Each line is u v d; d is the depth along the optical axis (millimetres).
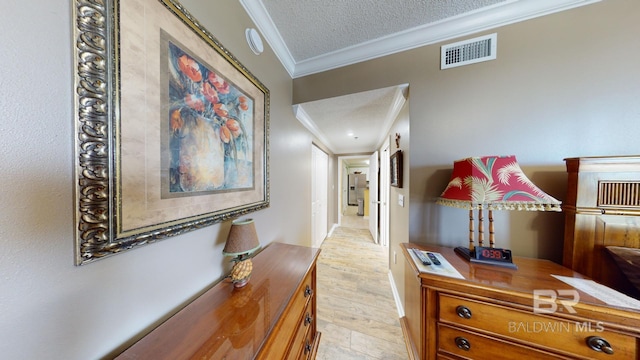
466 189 996
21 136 401
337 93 1685
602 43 1064
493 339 840
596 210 926
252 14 1184
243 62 1121
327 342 1357
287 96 1727
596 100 1077
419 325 1108
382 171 3137
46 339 436
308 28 1373
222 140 917
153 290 646
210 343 565
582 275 910
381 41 1480
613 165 905
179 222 710
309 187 2465
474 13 1236
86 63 477
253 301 752
